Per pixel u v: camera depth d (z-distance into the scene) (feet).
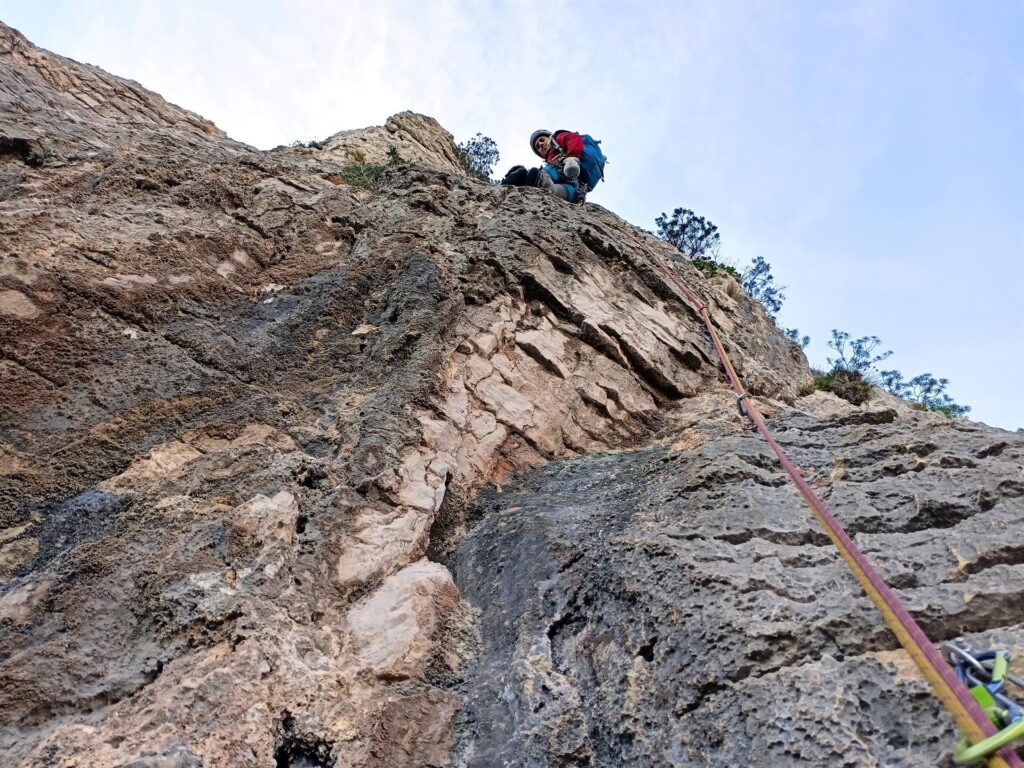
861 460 13.41
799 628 9.45
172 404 14.55
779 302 59.00
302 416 15.64
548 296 21.65
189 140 31.48
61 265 15.83
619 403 20.15
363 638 11.27
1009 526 10.46
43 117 25.32
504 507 15.53
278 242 21.02
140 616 10.68
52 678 9.50
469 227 24.31
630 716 9.60
